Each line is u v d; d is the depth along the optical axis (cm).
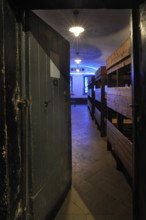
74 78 1455
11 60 108
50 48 171
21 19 120
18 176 120
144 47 113
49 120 171
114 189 229
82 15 334
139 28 121
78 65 1204
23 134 126
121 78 276
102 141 438
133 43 129
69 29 392
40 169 154
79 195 216
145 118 116
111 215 182
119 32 443
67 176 222
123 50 229
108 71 353
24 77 128
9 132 106
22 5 119
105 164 303
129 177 255
